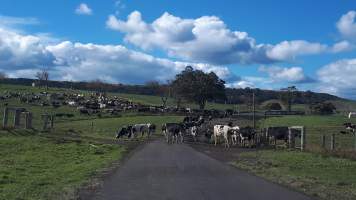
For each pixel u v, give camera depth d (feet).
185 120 279.28
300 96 597.11
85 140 141.90
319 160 95.20
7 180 61.31
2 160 84.33
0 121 188.85
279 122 303.89
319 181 64.44
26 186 56.85
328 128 253.65
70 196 50.93
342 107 649.61
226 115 374.43
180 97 484.33
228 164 87.04
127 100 470.80
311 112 467.52
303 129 125.70
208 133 171.63
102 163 86.07
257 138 149.48
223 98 497.05
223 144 153.79
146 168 78.59
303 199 49.98
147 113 348.79
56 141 125.70
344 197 51.78
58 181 62.23
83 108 341.82
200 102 485.97
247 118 353.51
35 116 267.39
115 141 156.46
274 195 52.16
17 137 123.44
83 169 76.23
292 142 139.23
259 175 70.23
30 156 93.45
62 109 334.65
